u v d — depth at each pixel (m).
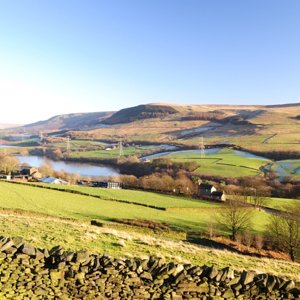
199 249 24.66
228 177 112.56
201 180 105.69
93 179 109.94
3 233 19.08
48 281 11.69
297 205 66.69
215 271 12.66
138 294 12.15
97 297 11.94
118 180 101.44
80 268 12.03
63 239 19.58
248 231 51.84
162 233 44.06
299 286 13.09
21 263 11.63
